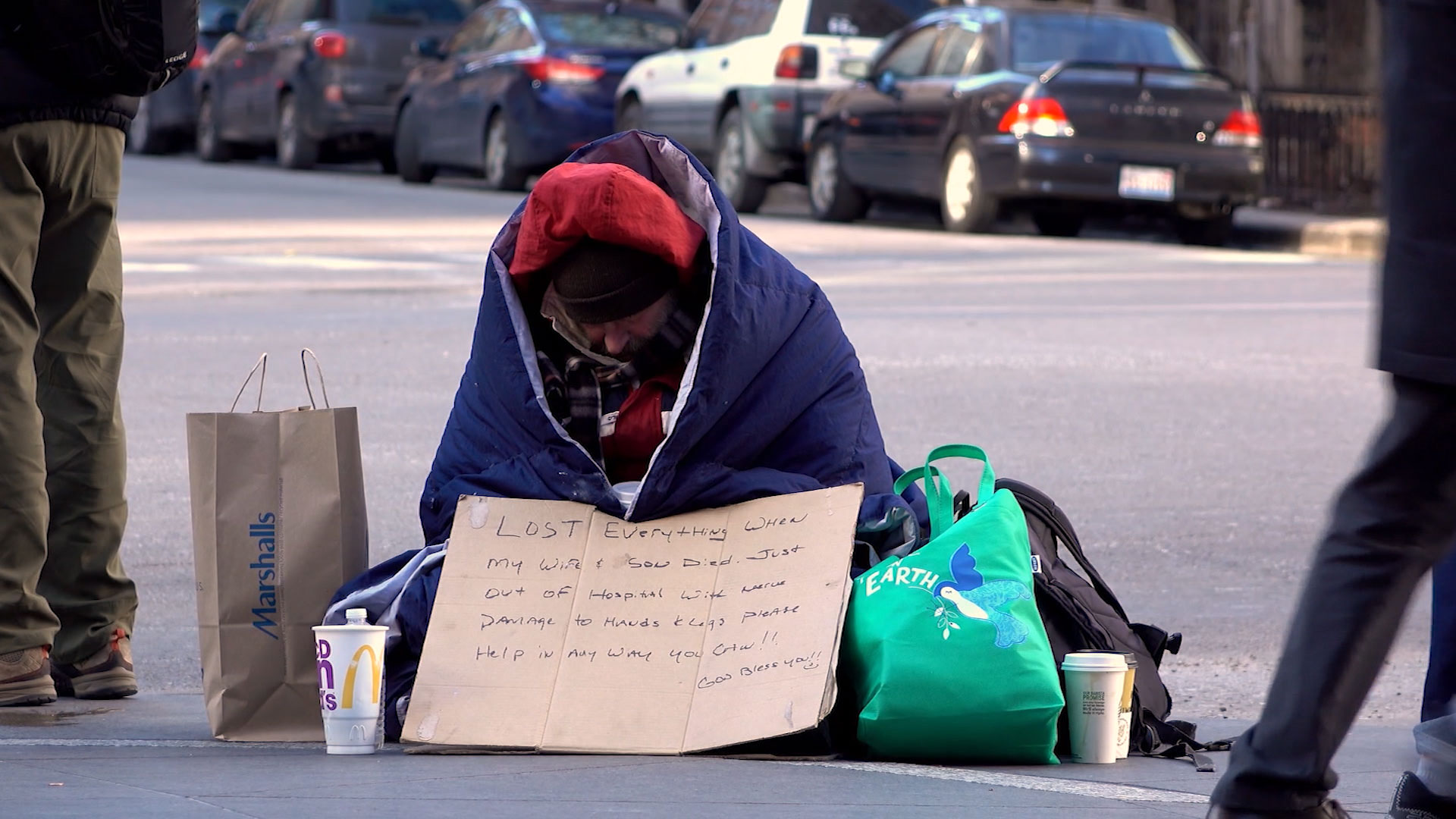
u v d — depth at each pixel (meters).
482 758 6.54
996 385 15.79
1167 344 18.09
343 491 7.07
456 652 6.83
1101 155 26.30
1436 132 4.63
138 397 14.89
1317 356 17.59
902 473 8.07
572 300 7.28
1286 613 9.76
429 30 38.78
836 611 6.66
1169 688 8.36
